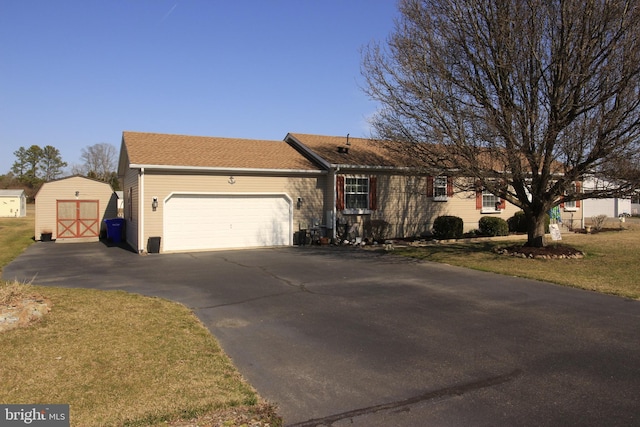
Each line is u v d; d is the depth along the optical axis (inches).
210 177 668.7
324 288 383.6
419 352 227.5
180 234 650.8
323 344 239.5
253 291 371.2
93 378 187.2
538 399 174.6
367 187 773.3
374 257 575.5
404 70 518.6
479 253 597.9
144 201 626.8
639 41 441.1
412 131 542.6
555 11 476.7
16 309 252.7
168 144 734.5
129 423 153.2
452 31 517.3
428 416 161.3
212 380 188.9
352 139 921.5
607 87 464.1
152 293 360.8
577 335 254.8
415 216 819.4
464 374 199.3
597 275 434.6
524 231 866.1
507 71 496.4
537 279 418.6
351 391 182.1
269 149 814.5
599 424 155.3
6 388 175.9
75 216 924.6
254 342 242.1
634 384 188.4
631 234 822.5
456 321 284.0
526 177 525.0
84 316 272.5
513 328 268.5
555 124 486.3
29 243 825.5
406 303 331.6
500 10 490.3
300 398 175.5
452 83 516.1
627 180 487.5
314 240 737.6
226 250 661.3
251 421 157.2
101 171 2957.7
